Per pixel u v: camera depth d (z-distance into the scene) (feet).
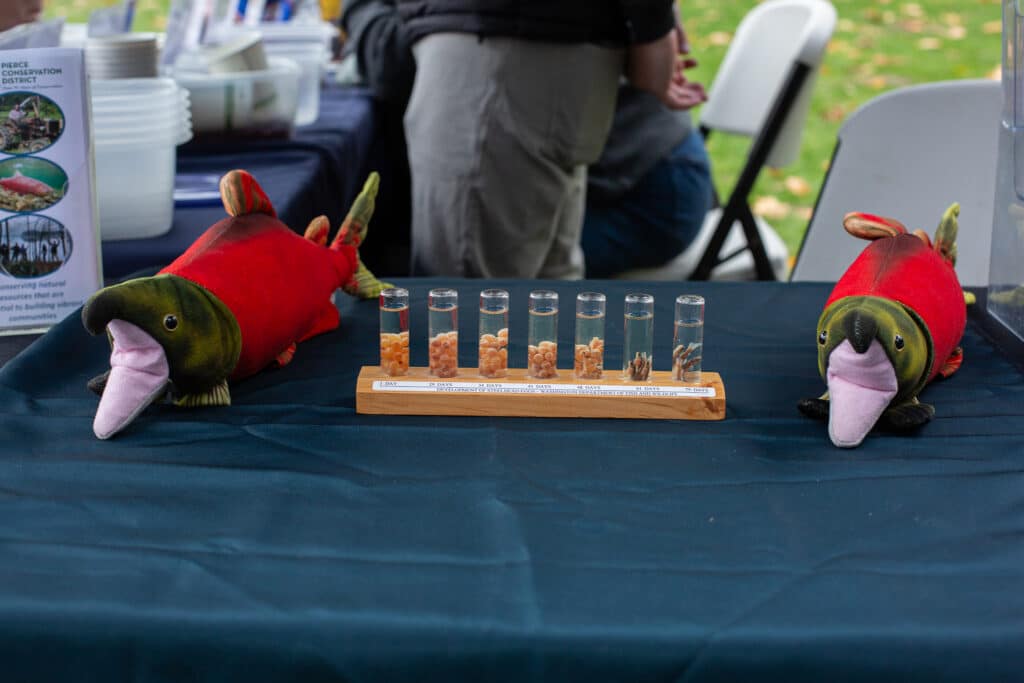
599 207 8.80
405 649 2.23
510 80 6.66
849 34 20.49
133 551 2.52
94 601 2.29
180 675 2.27
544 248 7.27
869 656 2.21
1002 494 2.88
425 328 4.33
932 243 3.96
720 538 2.64
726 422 3.42
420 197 7.25
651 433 3.31
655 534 2.65
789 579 2.44
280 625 2.25
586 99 6.82
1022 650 2.21
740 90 9.37
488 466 3.05
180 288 3.29
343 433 3.28
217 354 3.34
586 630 2.23
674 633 2.22
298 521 2.70
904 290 3.41
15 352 3.89
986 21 21.21
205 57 6.68
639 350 3.52
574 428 3.35
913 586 2.41
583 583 2.41
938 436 3.30
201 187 5.61
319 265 4.01
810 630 2.23
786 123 8.23
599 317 3.53
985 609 2.32
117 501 2.79
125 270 4.53
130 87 4.79
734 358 4.03
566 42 6.61
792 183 14.87
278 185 5.50
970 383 3.77
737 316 4.50
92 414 3.37
